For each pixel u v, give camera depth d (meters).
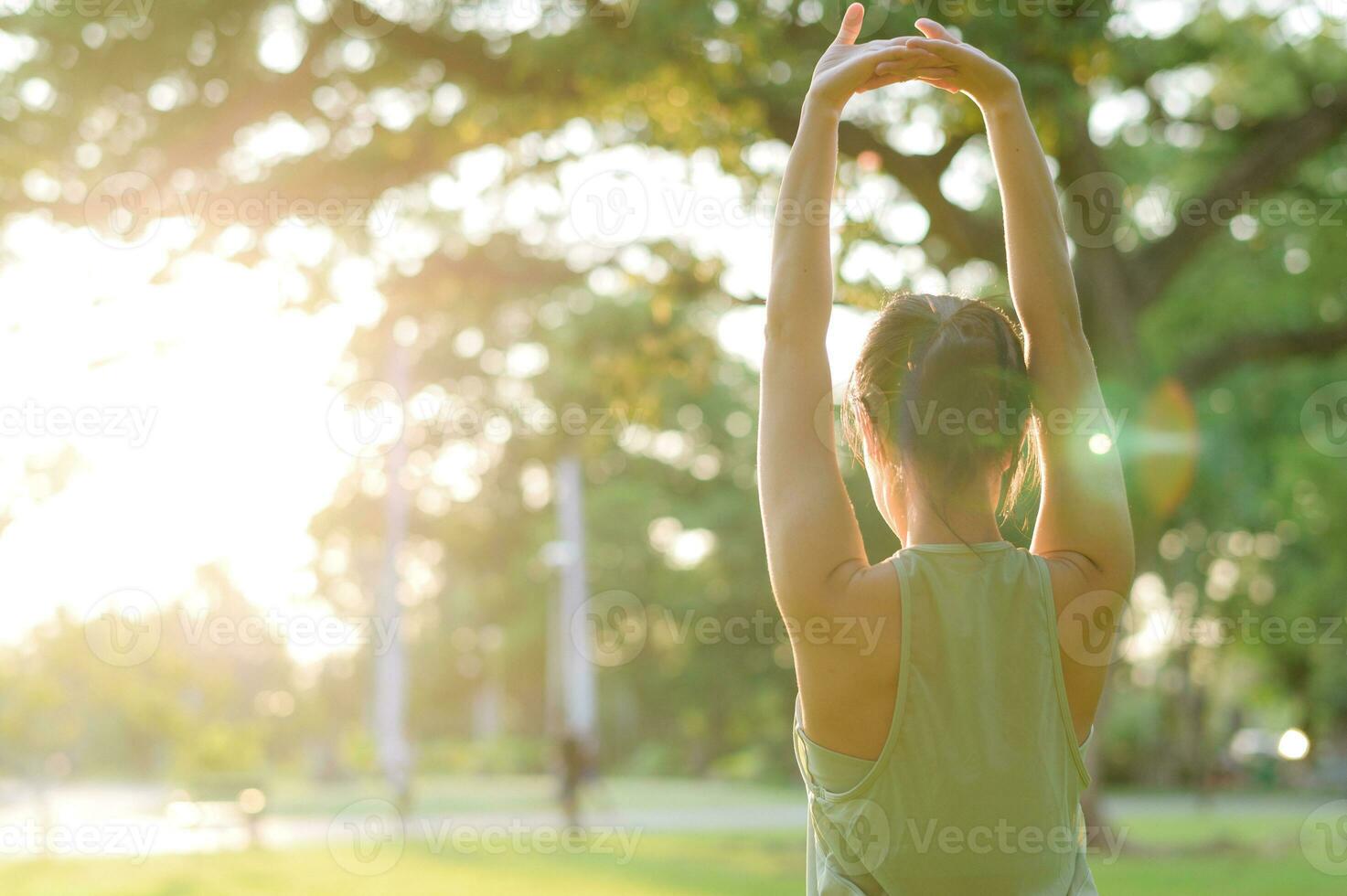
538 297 16.72
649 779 51.94
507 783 44.03
